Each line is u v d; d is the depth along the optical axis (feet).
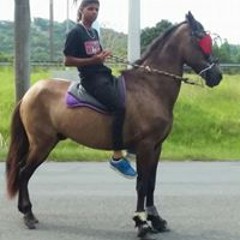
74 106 26.63
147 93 26.13
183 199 32.83
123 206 31.01
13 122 28.60
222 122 69.21
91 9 26.43
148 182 26.30
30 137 27.96
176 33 26.66
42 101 27.58
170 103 26.58
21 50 49.80
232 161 49.78
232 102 77.66
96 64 26.18
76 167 45.01
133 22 50.80
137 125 25.94
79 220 28.19
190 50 26.48
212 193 34.53
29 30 50.11
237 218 28.63
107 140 26.53
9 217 28.71
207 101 77.15
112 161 29.19
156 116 25.93
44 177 40.11
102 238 25.26
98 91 25.88
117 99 25.68
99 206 31.01
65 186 36.63
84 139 26.94
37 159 27.81
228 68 98.37
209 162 49.08
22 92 49.98
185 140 63.98
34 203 31.71
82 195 33.78
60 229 26.63
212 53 26.58
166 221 27.43
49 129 27.61
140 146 26.05
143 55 27.04
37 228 26.78
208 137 65.36
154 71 26.40
